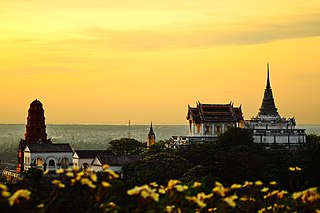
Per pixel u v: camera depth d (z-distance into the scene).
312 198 59.53
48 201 59.94
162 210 58.97
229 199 59.09
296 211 63.66
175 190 57.78
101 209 56.81
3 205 55.62
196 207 61.66
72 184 54.75
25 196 52.19
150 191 54.81
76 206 65.62
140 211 55.94
